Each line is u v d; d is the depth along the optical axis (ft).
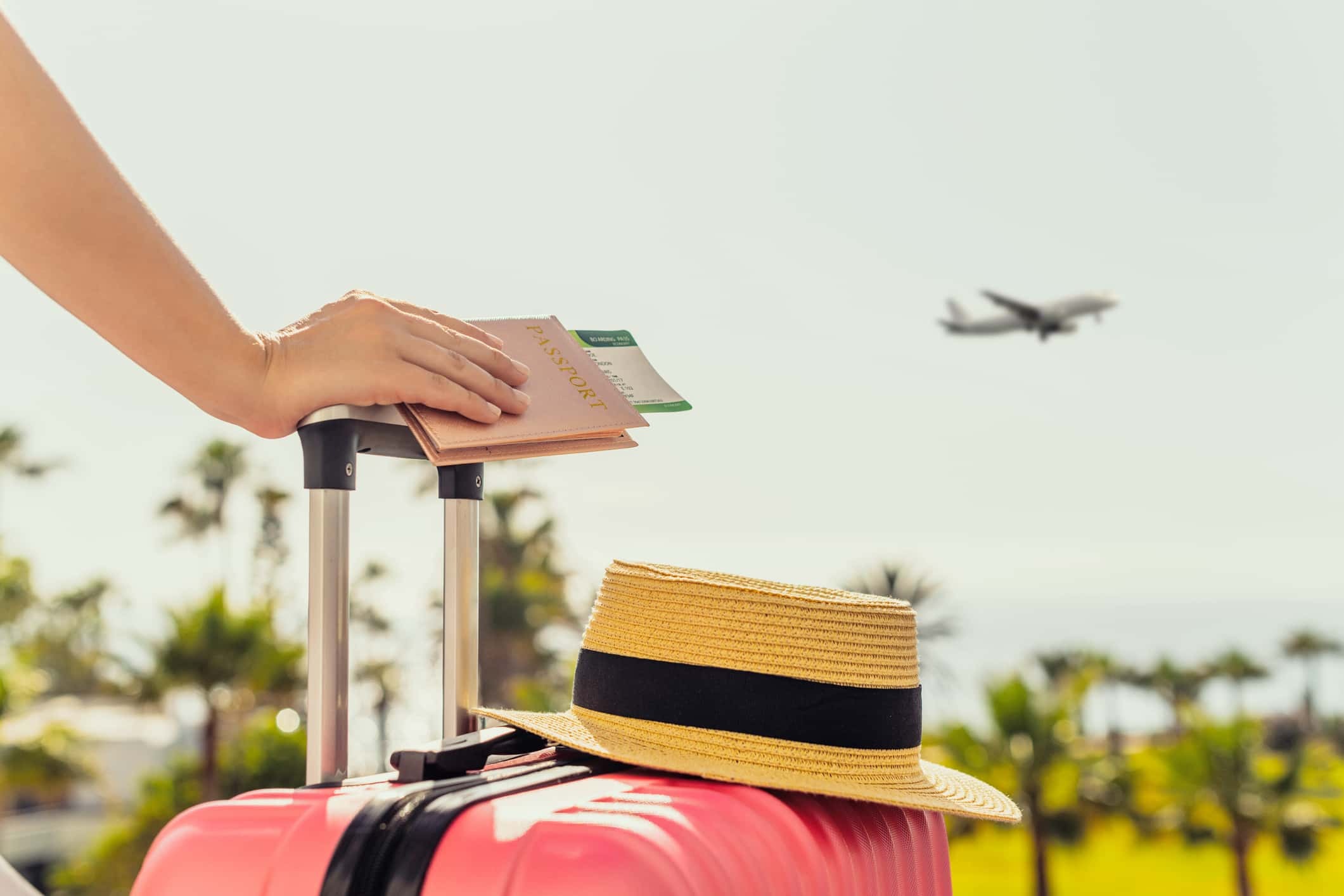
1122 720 130.41
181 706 83.71
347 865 1.85
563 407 2.64
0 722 77.51
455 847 1.84
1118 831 107.04
